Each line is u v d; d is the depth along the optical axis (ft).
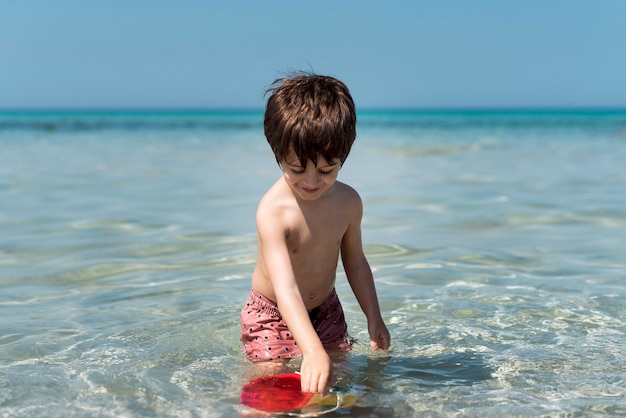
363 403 7.89
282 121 8.67
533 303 12.07
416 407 7.79
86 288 13.24
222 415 7.53
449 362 9.32
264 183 30.42
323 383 8.02
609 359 9.36
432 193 26.45
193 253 16.03
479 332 10.58
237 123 166.81
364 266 10.41
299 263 9.86
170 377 8.73
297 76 9.44
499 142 66.95
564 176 32.78
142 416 7.50
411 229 18.95
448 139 74.38
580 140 70.44
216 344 10.11
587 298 12.37
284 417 7.48
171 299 12.44
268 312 9.87
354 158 45.57
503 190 27.37
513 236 18.16
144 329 10.73
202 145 63.77
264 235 9.62
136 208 22.65
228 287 13.24
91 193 26.55
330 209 9.87
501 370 9.00
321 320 10.20
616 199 24.62
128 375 8.78
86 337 10.32
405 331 10.69
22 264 15.01
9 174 33.58
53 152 51.65
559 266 14.92
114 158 45.78
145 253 16.05
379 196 25.59
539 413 7.61
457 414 7.58
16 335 10.40
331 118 8.60
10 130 106.83
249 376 8.82
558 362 9.27
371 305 10.07
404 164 40.34
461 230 18.89
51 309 11.85
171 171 36.11
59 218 20.59
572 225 19.72
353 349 10.00
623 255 15.97
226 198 25.30
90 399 7.98
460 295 12.60
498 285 13.30
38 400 7.95
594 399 7.99
